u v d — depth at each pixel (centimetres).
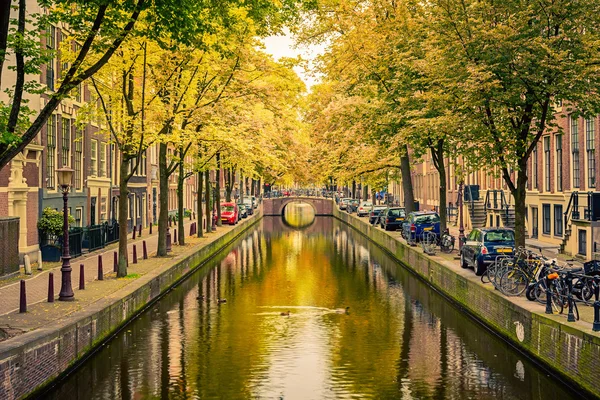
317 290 2566
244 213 6956
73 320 1457
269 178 6981
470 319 1998
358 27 3191
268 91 2927
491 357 1556
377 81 3172
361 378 1394
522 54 1791
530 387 1322
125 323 1881
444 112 2214
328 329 1858
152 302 2244
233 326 1889
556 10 1808
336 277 2952
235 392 1302
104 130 2589
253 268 3303
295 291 2539
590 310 1534
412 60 2647
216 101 2825
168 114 2616
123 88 2367
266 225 7475
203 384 1352
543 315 1445
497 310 1772
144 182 5022
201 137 2930
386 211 4681
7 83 2623
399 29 2856
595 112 1873
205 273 3108
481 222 4247
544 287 1638
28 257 2361
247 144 3117
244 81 2881
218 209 5547
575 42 1830
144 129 2306
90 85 2591
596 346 1170
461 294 2166
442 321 1967
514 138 1967
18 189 2488
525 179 2002
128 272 2395
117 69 2323
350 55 3241
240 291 2534
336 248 4462
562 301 1470
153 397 1273
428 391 1303
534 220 3597
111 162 4134
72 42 2989
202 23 1616
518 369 1453
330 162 4750
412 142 2983
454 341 1714
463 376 1403
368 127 3272
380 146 3447
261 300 2330
